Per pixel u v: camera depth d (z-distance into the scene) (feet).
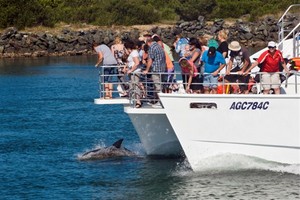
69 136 111.04
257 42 299.99
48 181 84.23
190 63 82.58
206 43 92.48
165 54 87.71
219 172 82.89
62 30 307.17
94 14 326.85
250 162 82.53
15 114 133.80
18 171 89.25
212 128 82.07
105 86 94.58
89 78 197.57
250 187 78.54
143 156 93.76
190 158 83.05
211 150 82.69
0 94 165.99
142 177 83.97
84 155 95.30
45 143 105.91
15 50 295.69
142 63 89.30
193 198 76.07
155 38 88.58
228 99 81.30
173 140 91.71
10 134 113.19
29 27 313.73
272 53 81.56
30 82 191.21
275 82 81.61
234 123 81.76
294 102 80.53
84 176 85.71
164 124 90.99
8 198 78.02
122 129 117.19
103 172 87.04
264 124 81.46
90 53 299.38
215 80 83.35
